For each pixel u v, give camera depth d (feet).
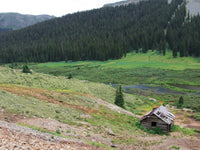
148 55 533.14
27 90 111.45
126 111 134.92
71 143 47.42
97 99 145.69
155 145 71.20
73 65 512.22
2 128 40.06
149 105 183.42
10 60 621.31
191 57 465.06
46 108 82.99
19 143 34.01
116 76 349.82
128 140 70.90
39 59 614.75
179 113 159.22
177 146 71.77
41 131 50.24
